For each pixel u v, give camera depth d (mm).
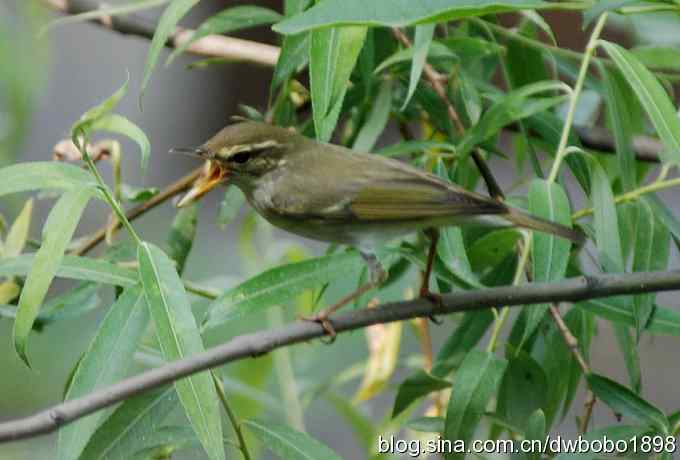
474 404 8961
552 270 8906
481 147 10930
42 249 7754
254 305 8547
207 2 19328
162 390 8703
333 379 12422
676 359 17344
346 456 15828
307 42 9961
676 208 17781
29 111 13977
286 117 11656
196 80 20609
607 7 8109
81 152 8094
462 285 9719
